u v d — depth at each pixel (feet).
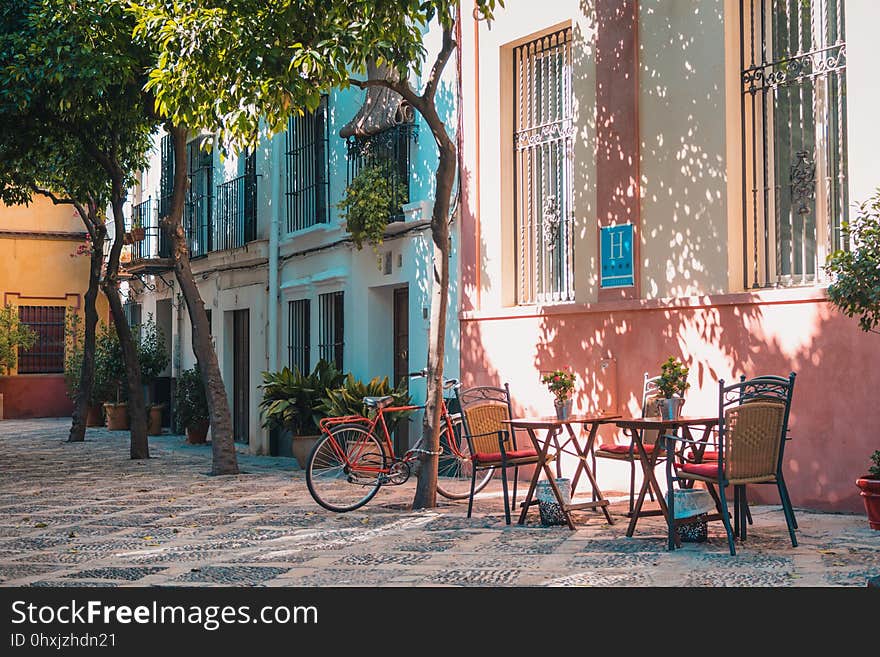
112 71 40.52
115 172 49.52
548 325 36.17
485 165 39.70
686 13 31.35
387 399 32.86
